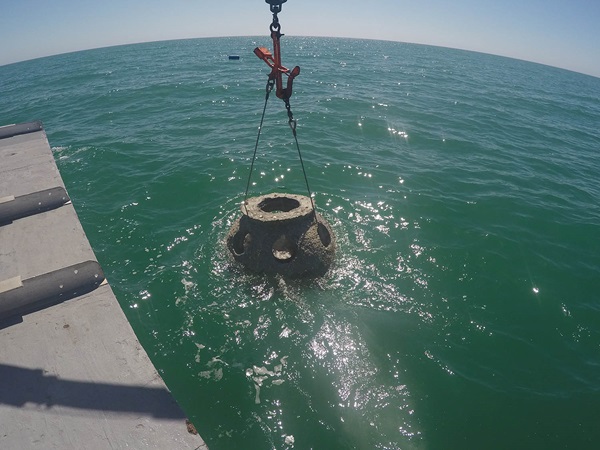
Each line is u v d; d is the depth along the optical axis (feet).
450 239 29.63
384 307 22.82
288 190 36.45
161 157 44.52
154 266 26.17
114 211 32.99
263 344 20.26
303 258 23.22
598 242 30.55
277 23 16.52
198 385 18.03
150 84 91.81
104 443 10.69
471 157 48.16
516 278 25.86
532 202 36.42
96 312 14.98
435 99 83.05
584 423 16.98
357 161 43.80
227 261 25.34
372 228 30.60
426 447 15.76
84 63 169.17
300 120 59.93
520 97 98.02
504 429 16.58
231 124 57.98
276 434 16.02
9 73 159.53
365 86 95.04
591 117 83.20
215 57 171.01
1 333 13.94
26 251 17.80
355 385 18.21
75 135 54.19
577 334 21.80
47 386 12.15
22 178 24.29
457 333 21.42
